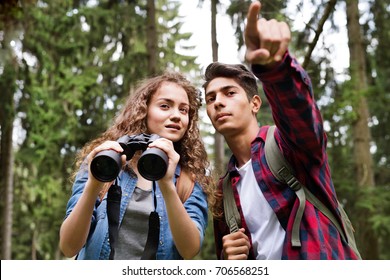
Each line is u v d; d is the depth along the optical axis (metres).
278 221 2.46
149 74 9.52
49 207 11.35
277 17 5.06
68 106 11.28
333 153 9.01
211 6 7.28
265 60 1.80
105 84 10.37
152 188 2.34
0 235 10.67
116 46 10.41
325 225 2.37
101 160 2.08
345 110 8.24
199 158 2.54
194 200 2.39
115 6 10.16
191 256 2.22
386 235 9.05
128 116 2.52
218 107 2.69
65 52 10.27
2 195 10.60
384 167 10.84
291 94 2.04
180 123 2.48
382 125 11.34
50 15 10.20
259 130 2.67
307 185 2.42
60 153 10.77
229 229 2.61
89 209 2.12
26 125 10.47
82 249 2.34
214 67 2.74
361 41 9.98
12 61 9.60
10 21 6.18
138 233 2.29
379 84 9.62
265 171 2.49
